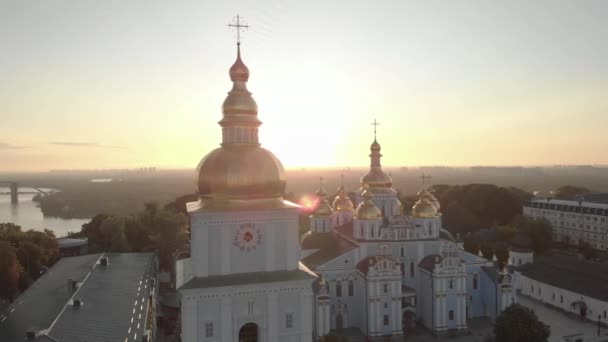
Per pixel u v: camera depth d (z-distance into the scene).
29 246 115.31
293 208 45.03
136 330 65.81
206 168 45.28
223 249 43.69
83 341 58.34
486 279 96.81
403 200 199.25
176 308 101.62
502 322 72.12
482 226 184.75
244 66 48.47
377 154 109.38
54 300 73.56
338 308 92.31
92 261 101.69
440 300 87.62
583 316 96.12
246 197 44.41
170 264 129.38
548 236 154.88
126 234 148.75
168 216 147.38
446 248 90.56
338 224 111.88
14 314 70.19
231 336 43.06
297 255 45.66
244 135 46.88
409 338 87.06
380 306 86.25
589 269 105.00
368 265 88.12
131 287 83.62
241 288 43.16
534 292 111.06
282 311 44.34
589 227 170.38
